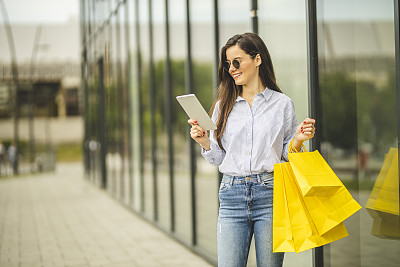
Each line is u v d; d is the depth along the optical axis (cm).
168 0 754
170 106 760
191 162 664
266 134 283
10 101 3066
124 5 1087
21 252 693
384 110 313
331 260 377
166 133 789
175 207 762
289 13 423
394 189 303
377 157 321
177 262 607
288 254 430
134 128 1051
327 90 378
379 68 317
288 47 428
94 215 1035
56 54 3134
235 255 288
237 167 288
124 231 837
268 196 282
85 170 2136
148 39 878
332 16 367
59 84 3569
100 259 639
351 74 346
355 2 340
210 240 609
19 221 974
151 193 919
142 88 945
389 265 311
